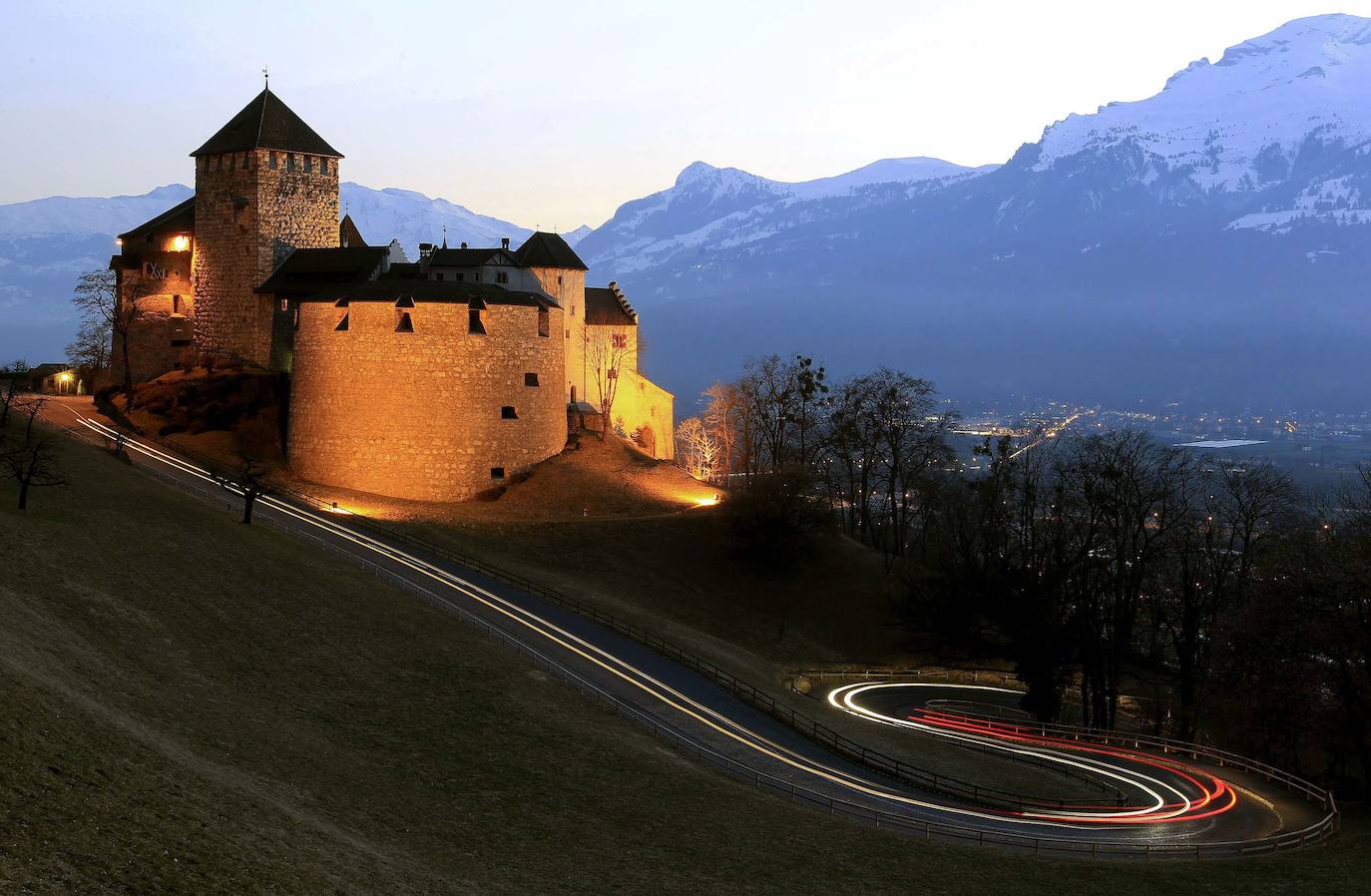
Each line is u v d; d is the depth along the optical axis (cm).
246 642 6781
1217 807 7206
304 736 5659
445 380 13062
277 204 14938
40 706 4384
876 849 5722
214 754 4912
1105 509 10475
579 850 5128
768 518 12438
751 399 15875
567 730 6862
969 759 8075
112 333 15925
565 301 15950
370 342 12988
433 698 6838
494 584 10294
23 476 8300
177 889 3512
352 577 9056
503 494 13212
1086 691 10319
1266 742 8069
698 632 10712
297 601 7838
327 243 15500
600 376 16500
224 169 14975
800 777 7025
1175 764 8362
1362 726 7431
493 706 6975
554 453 14050
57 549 7050
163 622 6544
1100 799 7300
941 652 11294
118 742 4425
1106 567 10544
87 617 6122
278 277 14825
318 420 13250
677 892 4812
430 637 8050
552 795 5766
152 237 16062
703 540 12775
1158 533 10419
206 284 15275
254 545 8888
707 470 17788
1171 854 6059
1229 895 5381
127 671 5591
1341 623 7281
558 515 12888
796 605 12162
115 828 3728
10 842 3388
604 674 8412
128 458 11581
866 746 7969
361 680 6794
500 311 13362
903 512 14712
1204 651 9975
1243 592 9712
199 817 4062
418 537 11338
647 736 7212
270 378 14425
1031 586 10225
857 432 14738
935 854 5766
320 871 4016
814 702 9381
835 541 13362
